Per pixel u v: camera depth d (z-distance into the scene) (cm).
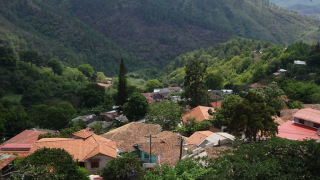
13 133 4956
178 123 4516
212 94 7325
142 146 3253
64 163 2108
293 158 1563
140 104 5084
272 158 1584
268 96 4478
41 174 1734
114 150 2966
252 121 2797
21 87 9269
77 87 10538
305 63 9069
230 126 3098
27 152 2934
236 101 3788
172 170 1648
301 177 1430
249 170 1430
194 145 2995
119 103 6216
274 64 9656
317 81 7088
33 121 5512
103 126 5269
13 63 10269
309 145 1570
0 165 1970
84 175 2219
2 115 4869
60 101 7775
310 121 3281
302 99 5347
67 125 5428
